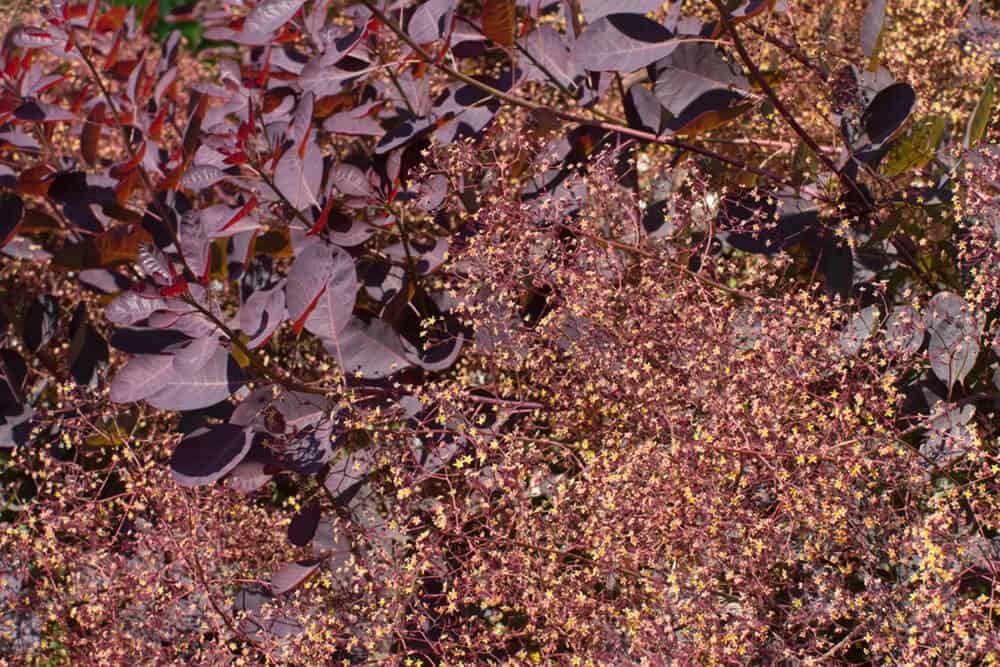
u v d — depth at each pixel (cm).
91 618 247
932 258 266
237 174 292
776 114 280
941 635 189
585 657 218
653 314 234
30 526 265
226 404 280
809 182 273
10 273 357
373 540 249
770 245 261
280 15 240
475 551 220
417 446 267
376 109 295
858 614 212
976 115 260
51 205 311
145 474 266
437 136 292
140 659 241
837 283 261
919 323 226
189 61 462
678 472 210
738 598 221
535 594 216
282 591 240
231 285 338
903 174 270
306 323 253
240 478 251
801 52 277
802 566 231
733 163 267
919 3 297
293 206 267
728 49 278
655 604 219
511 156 287
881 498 213
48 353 331
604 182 254
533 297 277
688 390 228
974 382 248
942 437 219
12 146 324
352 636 239
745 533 212
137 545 257
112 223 340
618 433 238
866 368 229
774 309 231
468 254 258
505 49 273
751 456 216
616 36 257
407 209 289
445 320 277
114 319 240
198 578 243
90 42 344
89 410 298
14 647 275
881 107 249
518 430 244
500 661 226
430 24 271
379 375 265
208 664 233
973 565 203
